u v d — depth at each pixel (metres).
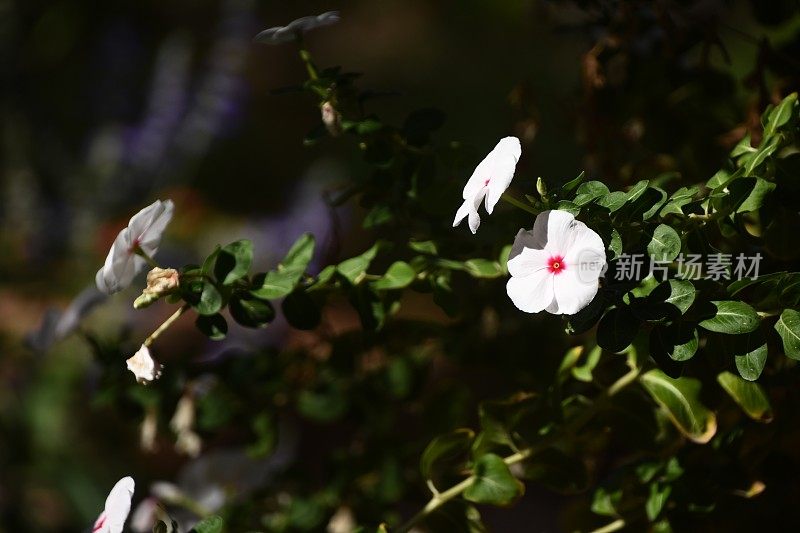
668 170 1.70
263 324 1.56
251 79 8.17
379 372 1.71
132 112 4.88
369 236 4.88
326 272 1.59
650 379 1.56
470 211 1.49
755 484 1.57
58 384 3.21
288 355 1.70
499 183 1.47
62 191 4.30
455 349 1.71
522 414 1.58
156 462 3.09
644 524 1.60
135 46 4.91
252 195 6.84
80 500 3.06
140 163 4.35
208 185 6.77
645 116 1.71
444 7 8.26
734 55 3.20
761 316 1.49
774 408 1.59
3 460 3.12
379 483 1.69
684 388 1.55
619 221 1.49
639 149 1.79
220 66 4.34
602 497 1.59
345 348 1.69
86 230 4.15
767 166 1.53
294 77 8.37
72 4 5.30
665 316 1.47
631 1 1.67
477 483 1.57
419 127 1.61
